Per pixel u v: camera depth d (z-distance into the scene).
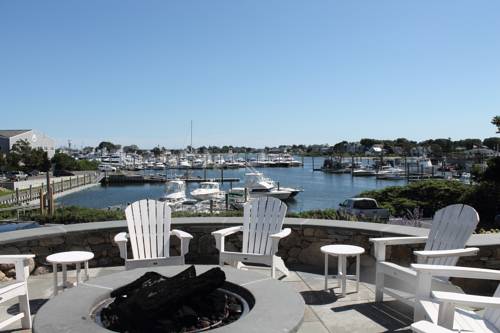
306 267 4.89
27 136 65.19
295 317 2.37
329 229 4.92
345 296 3.86
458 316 2.62
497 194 14.49
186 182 47.34
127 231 4.97
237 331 2.18
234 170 72.38
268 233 4.50
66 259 3.67
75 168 61.69
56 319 2.35
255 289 2.84
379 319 3.33
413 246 4.49
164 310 2.36
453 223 3.65
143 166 70.69
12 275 4.48
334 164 69.69
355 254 3.81
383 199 17.31
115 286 2.94
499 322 2.44
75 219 8.12
